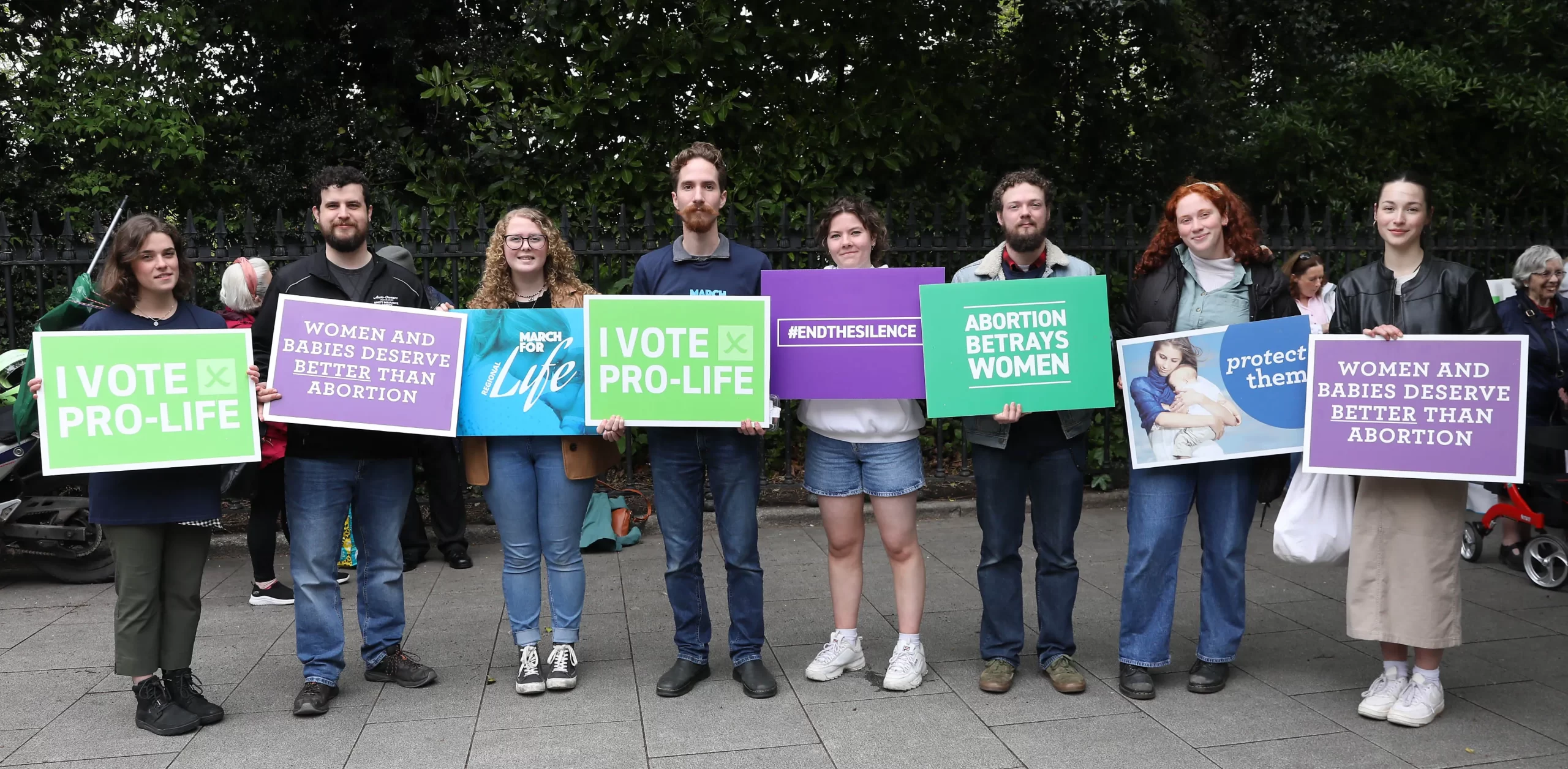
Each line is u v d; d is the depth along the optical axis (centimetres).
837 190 798
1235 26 961
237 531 644
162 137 803
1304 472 375
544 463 382
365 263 383
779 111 806
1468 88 912
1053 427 376
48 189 823
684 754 329
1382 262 371
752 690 376
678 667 386
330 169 374
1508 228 721
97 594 525
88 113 801
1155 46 888
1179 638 442
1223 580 375
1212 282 375
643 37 764
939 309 368
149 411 340
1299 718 353
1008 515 381
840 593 399
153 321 351
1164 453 365
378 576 392
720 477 380
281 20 877
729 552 382
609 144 801
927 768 318
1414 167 964
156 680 357
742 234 707
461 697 380
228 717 365
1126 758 323
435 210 769
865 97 807
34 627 471
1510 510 523
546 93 775
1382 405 344
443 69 785
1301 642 432
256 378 351
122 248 341
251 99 915
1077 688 375
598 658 423
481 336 376
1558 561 500
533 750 333
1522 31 948
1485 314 349
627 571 562
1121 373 372
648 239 660
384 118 890
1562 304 536
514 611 384
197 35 834
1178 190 375
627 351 369
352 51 934
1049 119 915
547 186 782
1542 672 394
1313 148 906
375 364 366
